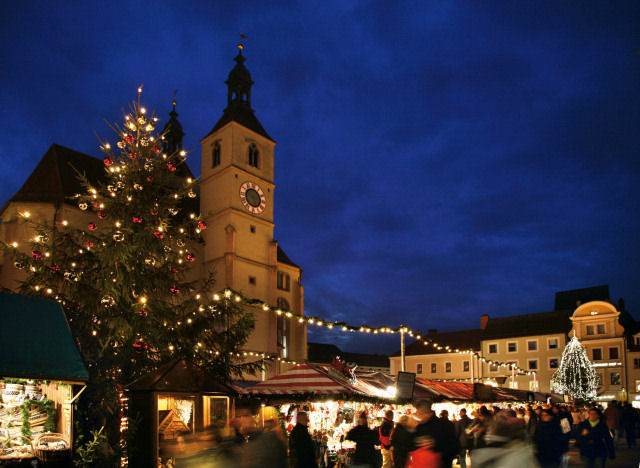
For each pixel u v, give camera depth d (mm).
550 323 67188
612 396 58969
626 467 15586
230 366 17922
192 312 17219
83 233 15688
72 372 9469
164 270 16062
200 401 12844
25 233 34594
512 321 71125
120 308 14531
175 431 12422
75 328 14125
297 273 52562
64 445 10461
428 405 7578
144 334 14680
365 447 10953
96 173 43188
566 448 12516
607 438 11328
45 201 36438
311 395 16094
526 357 66562
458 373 70625
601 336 61562
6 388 10484
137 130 16188
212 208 48438
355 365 17969
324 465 15781
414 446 7398
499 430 8484
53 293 14398
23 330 9539
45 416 10688
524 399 27297
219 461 9453
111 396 12469
